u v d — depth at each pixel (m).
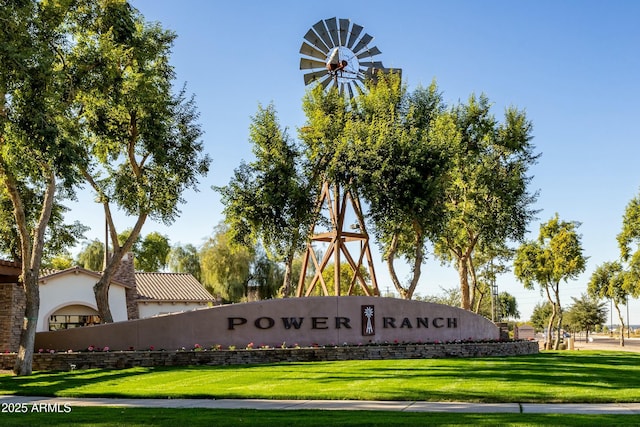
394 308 28.95
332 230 33.16
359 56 36.84
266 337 26.31
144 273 50.16
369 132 31.42
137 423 10.62
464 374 18.77
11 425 10.58
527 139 38.84
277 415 11.53
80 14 22.78
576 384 16.50
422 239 34.00
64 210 35.31
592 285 69.81
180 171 29.14
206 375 19.42
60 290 37.81
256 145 32.22
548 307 101.00
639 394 14.70
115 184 28.83
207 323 25.69
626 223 47.56
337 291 31.69
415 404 13.55
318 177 33.22
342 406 13.22
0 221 31.83
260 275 58.03
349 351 25.23
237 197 31.58
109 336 24.67
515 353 29.92
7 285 26.22
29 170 20.02
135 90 24.83
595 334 128.12
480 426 10.03
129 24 24.12
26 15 18.56
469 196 37.97
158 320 25.16
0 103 19.20
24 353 20.83
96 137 27.62
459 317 31.09
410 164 30.77
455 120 38.06
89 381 18.75
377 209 31.64
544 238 49.19
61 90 20.53
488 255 52.50
